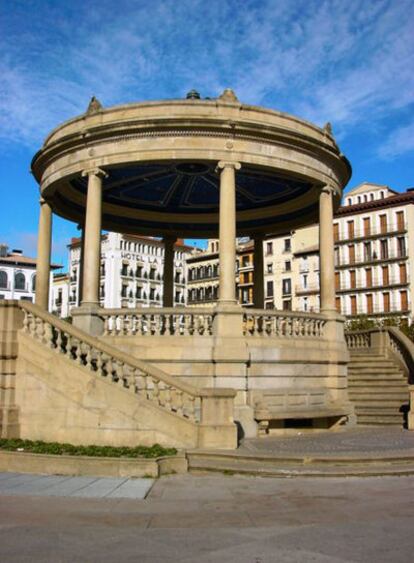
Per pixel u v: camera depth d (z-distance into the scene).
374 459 13.55
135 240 107.44
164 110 20.00
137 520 9.34
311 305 90.56
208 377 18.53
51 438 15.43
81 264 25.56
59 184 22.23
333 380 20.88
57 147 21.31
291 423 19.31
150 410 14.85
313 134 21.59
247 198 26.73
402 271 80.62
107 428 15.01
